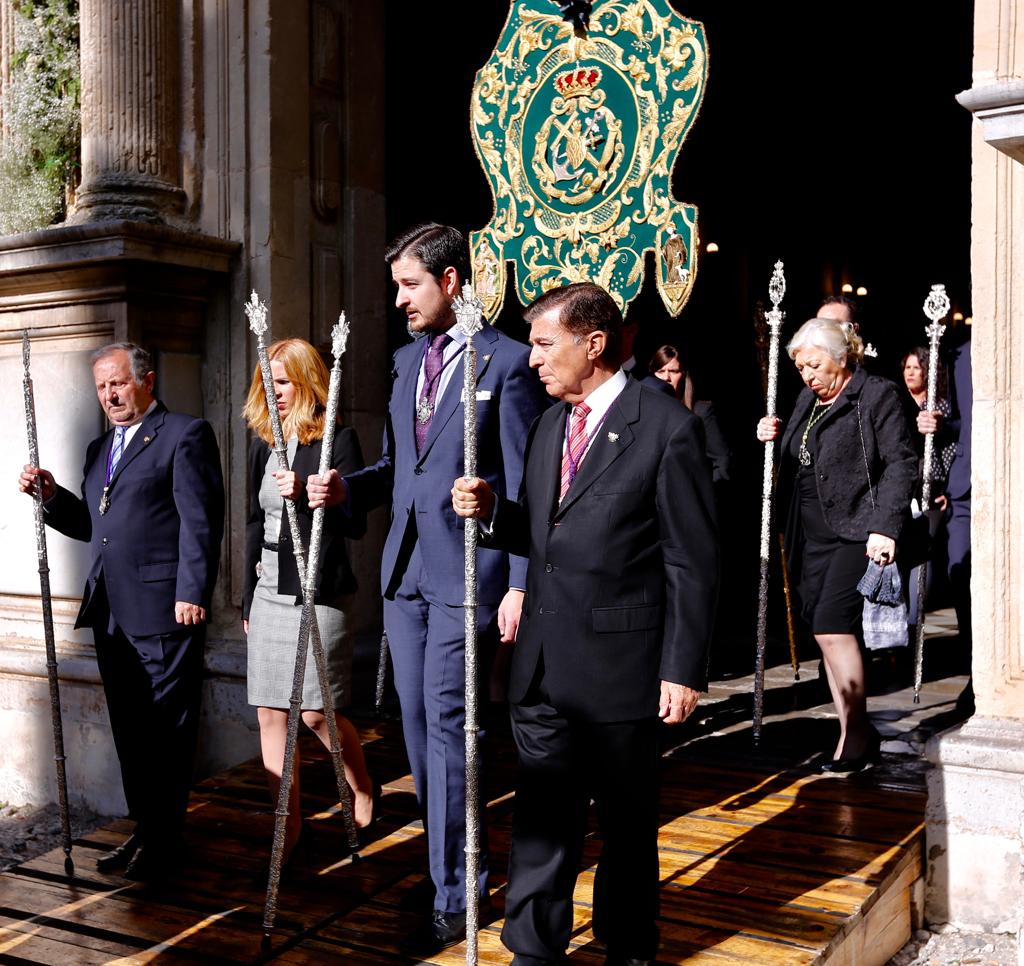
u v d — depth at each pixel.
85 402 6.01
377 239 6.62
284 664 4.01
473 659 3.05
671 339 10.54
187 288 5.91
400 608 3.69
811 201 12.65
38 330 6.12
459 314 3.01
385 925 3.67
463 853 3.52
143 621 4.23
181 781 4.23
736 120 11.27
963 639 5.66
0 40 6.77
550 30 5.48
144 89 5.96
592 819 4.47
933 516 5.72
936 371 5.54
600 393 3.13
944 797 4.06
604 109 5.34
